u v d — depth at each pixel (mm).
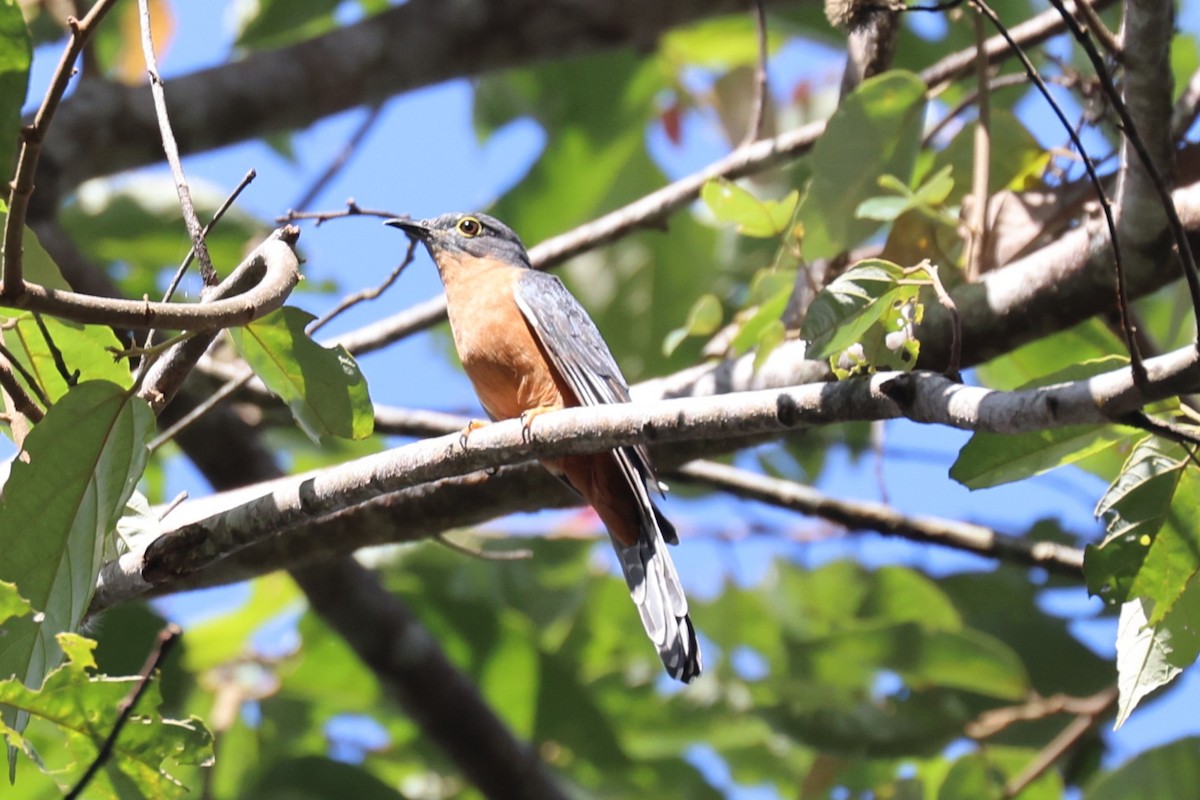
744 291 15500
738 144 15938
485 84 16453
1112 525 7059
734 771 14688
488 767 12812
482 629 13359
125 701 6070
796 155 11930
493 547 14398
